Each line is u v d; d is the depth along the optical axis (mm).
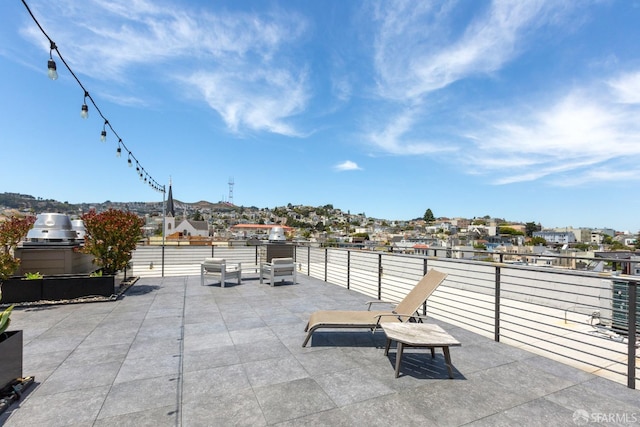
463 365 3248
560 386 2793
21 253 6547
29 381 2713
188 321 4805
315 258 12992
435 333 3074
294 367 3164
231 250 14719
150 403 2449
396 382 2844
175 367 3141
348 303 6098
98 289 6270
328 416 2283
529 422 2227
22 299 5871
